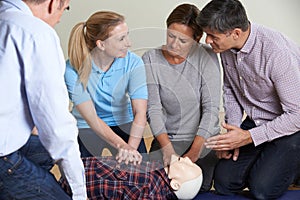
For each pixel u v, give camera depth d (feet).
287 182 5.98
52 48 3.86
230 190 6.27
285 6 10.70
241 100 6.31
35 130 5.17
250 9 10.75
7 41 3.74
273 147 5.99
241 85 6.07
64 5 4.10
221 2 5.26
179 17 5.63
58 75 3.91
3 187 4.30
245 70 5.80
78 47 5.47
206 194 6.33
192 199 6.06
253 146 6.27
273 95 5.92
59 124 3.97
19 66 3.79
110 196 5.54
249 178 6.10
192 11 5.68
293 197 6.06
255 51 5.58
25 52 3.75
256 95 6.01
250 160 6.20
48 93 3.85
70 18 10.68
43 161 5.08
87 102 5.66
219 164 6.36
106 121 5.97
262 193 5.96
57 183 4.55
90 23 5.40
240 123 6.40
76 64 5.53
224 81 6.42
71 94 5.61
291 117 5.68
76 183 4.37
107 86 5.67
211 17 5.23
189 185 5.73
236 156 6.25
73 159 4.20
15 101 3.89
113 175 5.58
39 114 3.93
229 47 5.57
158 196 5.60
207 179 6.41
